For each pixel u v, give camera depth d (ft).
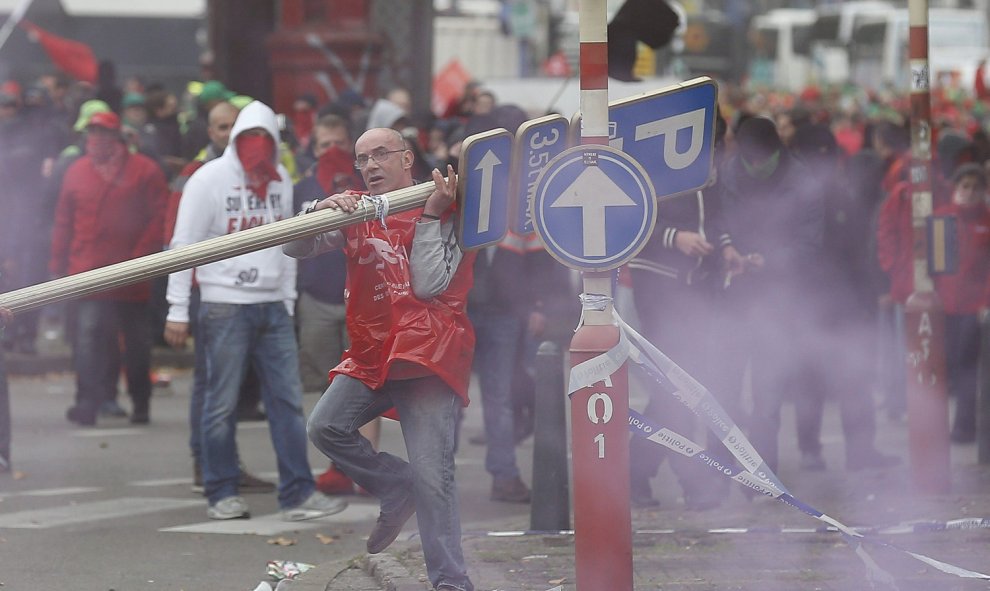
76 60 253.44
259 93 270.67
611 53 113.80
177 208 112.16
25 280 184.75
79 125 171.53
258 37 269.85
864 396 121.70
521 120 113.80
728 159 110.52
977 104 345.10
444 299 73.46
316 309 109.70
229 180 103.24
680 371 70.59
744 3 606.55
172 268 68.23
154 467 123.03
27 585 84.58
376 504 109.29
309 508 103.35
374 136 73.46
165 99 191.11
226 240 68.44
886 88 417.49
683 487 104.83
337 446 74.02
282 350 103.65
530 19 385.91
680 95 69.41
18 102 188.65
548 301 116.06
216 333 102.53
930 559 78.69
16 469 121.29
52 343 196.34
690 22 522.88
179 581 86.12
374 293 72.84
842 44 587.27
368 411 74.33
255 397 147.33
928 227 105.60
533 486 93.97
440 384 73.15
